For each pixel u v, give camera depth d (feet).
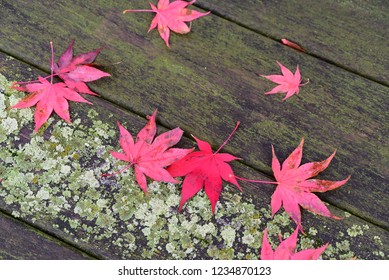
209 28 2.39
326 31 2.39
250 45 2.38
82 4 2.39
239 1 2.41
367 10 2.40
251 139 2.29
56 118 2.28
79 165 2.24
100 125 2.28
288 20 2.40
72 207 2.21
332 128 2.30
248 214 2.22
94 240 2.20
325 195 2.24
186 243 2.20
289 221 2.22
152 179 2.24
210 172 2.22
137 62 2.34
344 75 2.35
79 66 2.30
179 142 2.28
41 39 2.35
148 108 2.30
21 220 2.21
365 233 2.21
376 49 2.38
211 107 2.31
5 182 2.22
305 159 2.27
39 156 2.25
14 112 2.28
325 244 2.20
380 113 2.32
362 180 2.26
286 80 2.33
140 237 2.20
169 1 2.42
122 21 2.38
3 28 2.35
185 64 2.35
